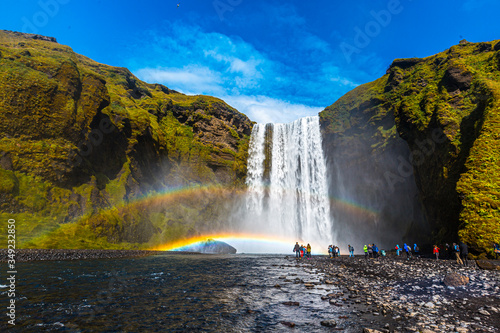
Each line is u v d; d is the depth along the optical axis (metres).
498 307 9.44
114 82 73.38
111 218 42.06
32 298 11.57
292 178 73.88
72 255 29.45
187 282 16.30
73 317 9.17
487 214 25.80
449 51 52.19
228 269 22.86
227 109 85.06
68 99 44.81
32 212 34.28
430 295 11.55
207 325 8.48
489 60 42.47
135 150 55.28
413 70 57.47
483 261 18.75
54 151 39.75
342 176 63.91
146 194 55.09
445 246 30.59
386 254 42.09
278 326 8.26
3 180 33.22
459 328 7.38
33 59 44.19
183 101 84.69
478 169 29.16
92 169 45.84
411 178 48.22
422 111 42.84
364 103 60.34
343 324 8.21
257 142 82.69
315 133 70.81
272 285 15.31
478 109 34.84
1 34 75.69
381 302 10.73
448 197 32.00
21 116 38.19
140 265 24.80
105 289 13.82
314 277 18.20
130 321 8.85
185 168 68.62
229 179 72.94
